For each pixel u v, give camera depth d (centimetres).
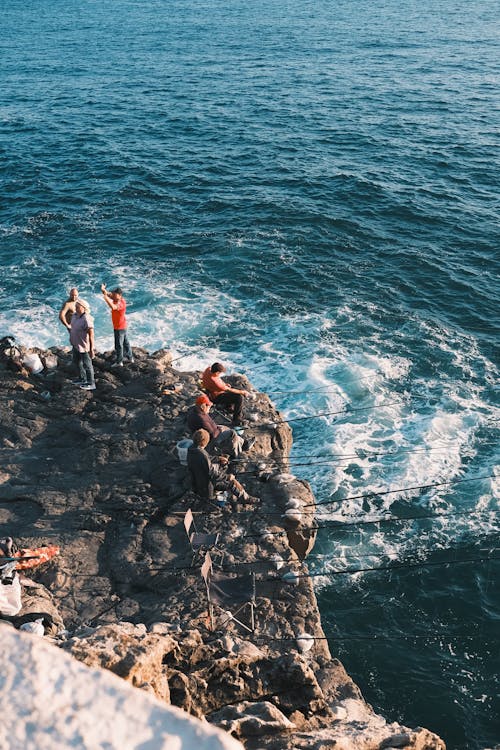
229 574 1109
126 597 1091
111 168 4647
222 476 1262
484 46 9150
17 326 2858
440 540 1930
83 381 1552
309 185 4278
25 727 232
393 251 3478
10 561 1023
